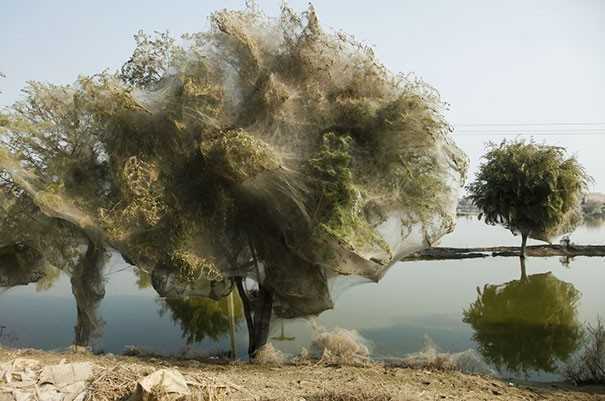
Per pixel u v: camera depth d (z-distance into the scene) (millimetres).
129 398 5633
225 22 9359
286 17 9758
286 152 9156
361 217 9211
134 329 13312
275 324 11906
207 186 9797
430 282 20094
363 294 17906
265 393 6508
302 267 10383
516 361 11008
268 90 9266
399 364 9828
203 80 9477
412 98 9203
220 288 10867
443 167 10055
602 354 10016
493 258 25875
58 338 11727
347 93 9656
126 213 8844
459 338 12766
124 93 9141
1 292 13922
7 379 6109
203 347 11812
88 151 10305
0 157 9148
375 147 9484
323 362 9594
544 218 22672
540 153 22953
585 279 20625
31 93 9898
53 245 10742
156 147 9711
